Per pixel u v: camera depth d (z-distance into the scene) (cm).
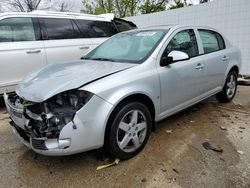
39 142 237
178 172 257
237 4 686
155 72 301
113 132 260
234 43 713
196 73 367
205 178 246
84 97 239
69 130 230
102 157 287
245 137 335
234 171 257
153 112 310
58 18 532
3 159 288
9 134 357
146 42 341
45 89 248
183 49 358
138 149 291
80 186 239
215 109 452
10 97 294
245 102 495
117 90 258
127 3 2055
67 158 287
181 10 834
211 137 336
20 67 465
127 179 248
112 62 317
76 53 544
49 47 502
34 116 243
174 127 370
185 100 360
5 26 454
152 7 2047
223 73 445
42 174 259
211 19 756
